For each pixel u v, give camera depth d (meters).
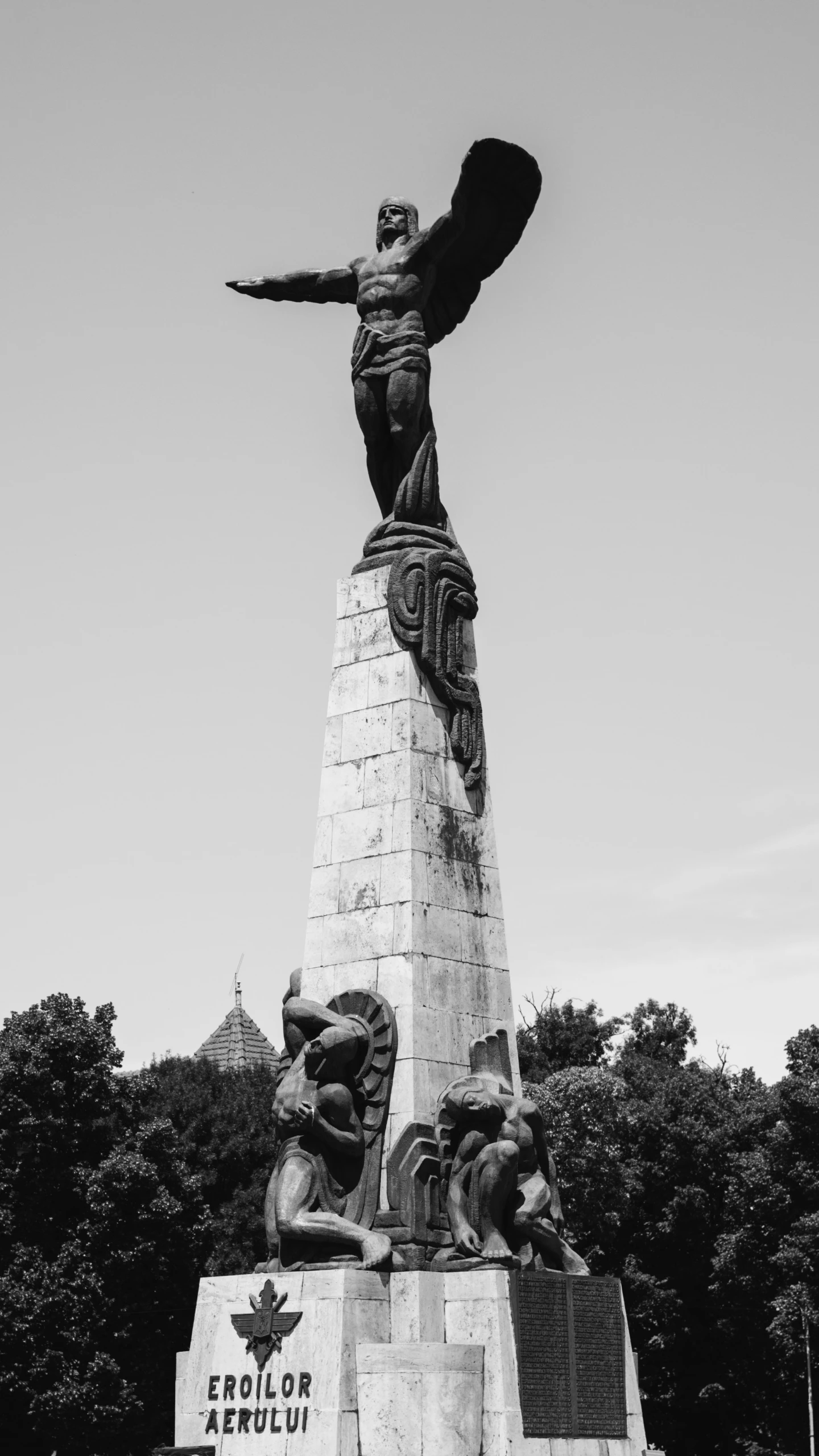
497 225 26.53
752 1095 65.06
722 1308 57.03
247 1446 21.30
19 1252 44.69
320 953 24.61
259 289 27.84
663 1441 59.34
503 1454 20.56
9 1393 43.38
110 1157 46.41
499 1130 22.92
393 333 26.80
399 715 25.19
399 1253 21.97
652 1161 60.69
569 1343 22.05
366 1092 22.98
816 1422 55.12
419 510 26.77
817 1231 51.59
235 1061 77.88
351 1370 20.92
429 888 24.33
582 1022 77.69
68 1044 47.19
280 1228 22.31
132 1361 46.22
